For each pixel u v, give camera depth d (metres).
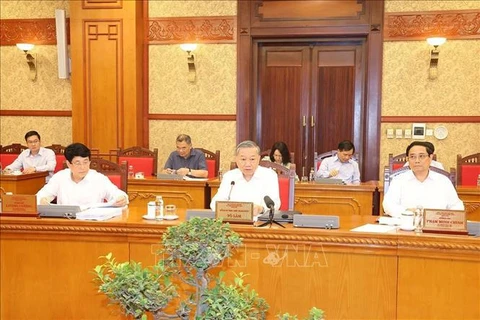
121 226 2.29
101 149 6.34
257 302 1.42
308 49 6.29
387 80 5.93
